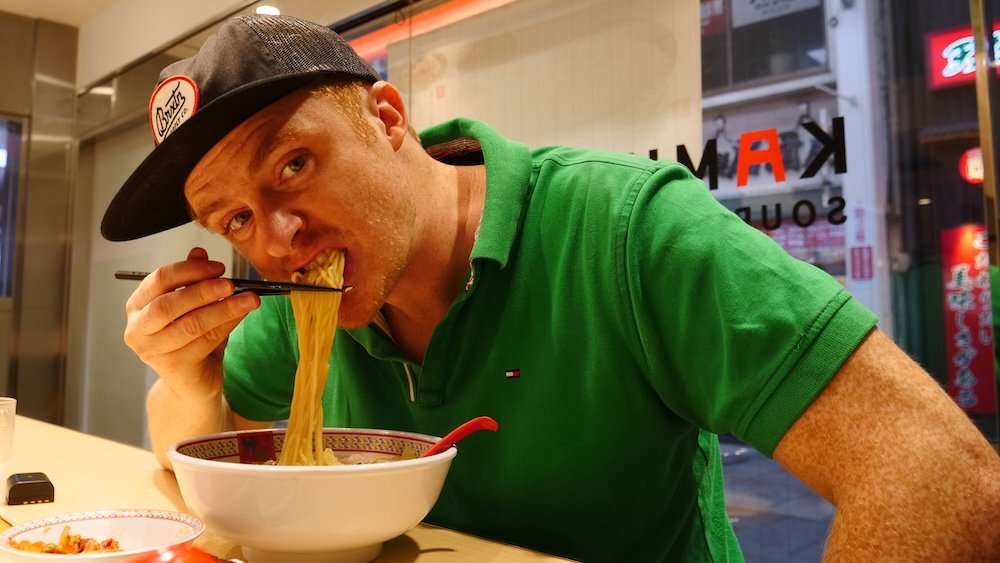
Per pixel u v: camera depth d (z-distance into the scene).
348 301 0.92
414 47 2.61
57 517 0.80
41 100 3.88
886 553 0.68
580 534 1.04
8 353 3.79
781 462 0.80
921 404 0.72
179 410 1.19
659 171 0.99
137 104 3.51
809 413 0.76
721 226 0.89
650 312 0.92
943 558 0.67
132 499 1.07
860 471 0.72
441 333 1.04
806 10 1.95
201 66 0.83
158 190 0.90
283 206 0.85
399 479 0.72
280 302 1.37
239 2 2.88
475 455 1.06
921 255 1.81
